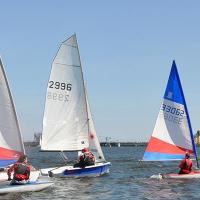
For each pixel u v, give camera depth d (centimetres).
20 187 2809
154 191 3088
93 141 4062
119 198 2811
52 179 3575
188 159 3694
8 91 2825
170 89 3956
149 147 3934
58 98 4047
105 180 3681
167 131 3953
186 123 3925
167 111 3953
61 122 4050
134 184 3444
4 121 2834
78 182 3488
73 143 4056
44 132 4012
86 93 4097
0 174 2909
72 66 4075
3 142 2831
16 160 2848
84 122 4072
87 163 3738
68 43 4059
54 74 4041
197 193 2988
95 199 2766
